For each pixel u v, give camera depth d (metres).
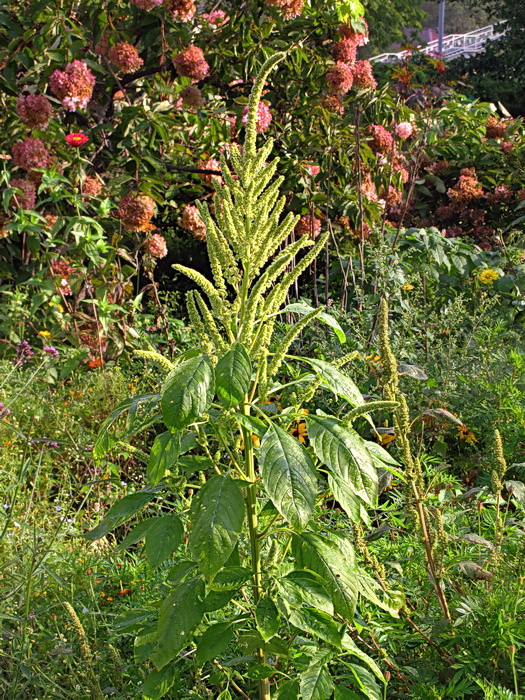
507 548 2.96
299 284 7.74
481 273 6.40
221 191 2.00
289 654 2.29
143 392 5.32
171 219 8.77
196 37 7.24
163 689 2.05
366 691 2.03
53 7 6.37
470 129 10.34
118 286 6.39
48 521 3.76
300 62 7.12
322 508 3.32
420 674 2.45
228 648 2.64
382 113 7.55
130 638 2.93
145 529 2.03
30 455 3.81
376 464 2.11
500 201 10.12
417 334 5.53
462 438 4.43
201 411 1.76
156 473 1.90
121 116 6.57
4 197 5.81
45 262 6.14
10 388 5.04
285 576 1.94
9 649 2.67
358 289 5.64
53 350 5.17
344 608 1.89
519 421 4.11
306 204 7.27
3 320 5.80
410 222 10.42
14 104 6.57
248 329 1.99
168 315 6.91
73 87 6.02
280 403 4.53
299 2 6.57
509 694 2.17
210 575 1.72
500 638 2.36
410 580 2.88
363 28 6.98
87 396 5.16
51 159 6.23
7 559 3.13
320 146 7.08
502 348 5.27
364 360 4.72
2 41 6.45
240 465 2.18
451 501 3.11
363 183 7.27
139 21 6.65
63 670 2.69
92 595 2.91
